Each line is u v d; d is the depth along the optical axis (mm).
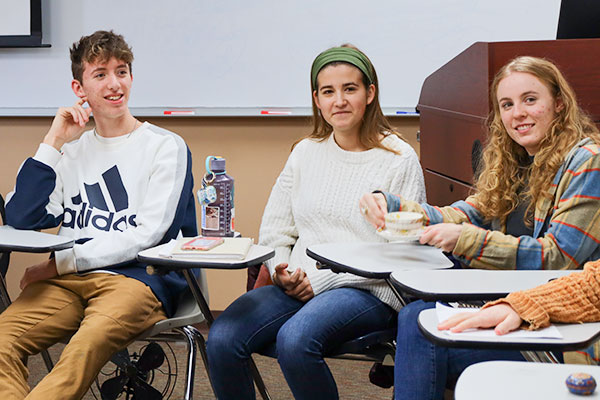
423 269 1496
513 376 927
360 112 1993
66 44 3236
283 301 1923
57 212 2236
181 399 2584
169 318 2051
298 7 3100
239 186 3295
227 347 1812
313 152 2094
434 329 1129
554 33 2941
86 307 2096
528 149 1748
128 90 2215
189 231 2260
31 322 1988
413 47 3049
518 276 1358
